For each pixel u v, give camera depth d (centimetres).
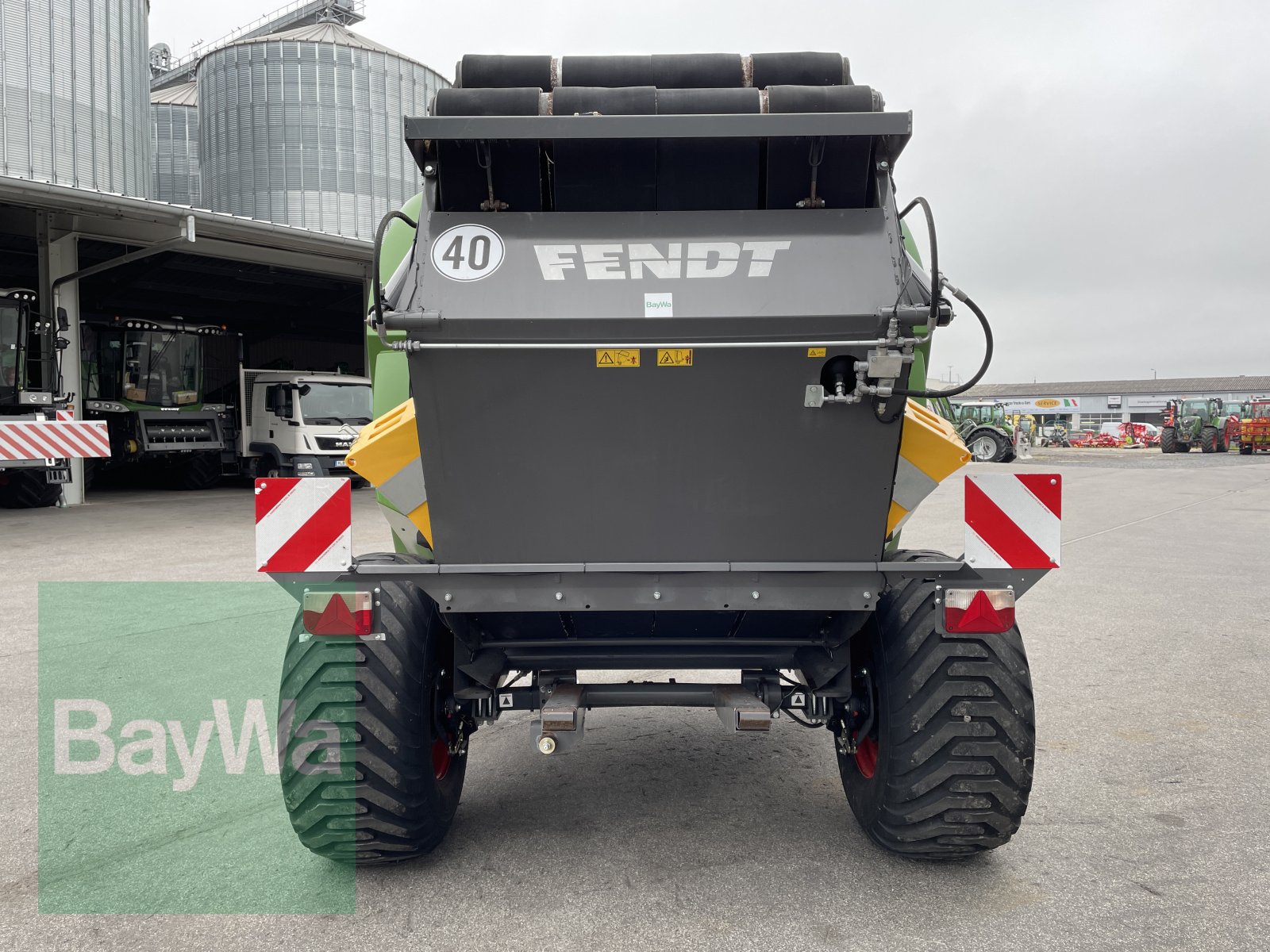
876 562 256
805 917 254
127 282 2098
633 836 308
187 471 1969
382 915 258
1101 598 754
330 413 1886
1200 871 282
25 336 1447
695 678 486
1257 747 398
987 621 249
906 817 269
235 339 2088
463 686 300
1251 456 3669
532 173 242
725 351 229
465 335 228
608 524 252
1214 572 887
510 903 264
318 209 2277
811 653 294
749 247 237
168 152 2842
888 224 241
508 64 267
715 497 248
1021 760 261
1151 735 415
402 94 2367
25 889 273
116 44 1752
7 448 1192
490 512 251
